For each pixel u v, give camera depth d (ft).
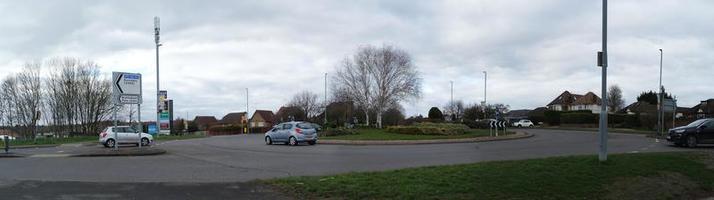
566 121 255.91
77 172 47.11
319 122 288.92
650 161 49.47
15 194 33.81
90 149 83.46
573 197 36.37
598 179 40.98
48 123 219.61
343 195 33.73
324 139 118.01
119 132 98.99
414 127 136.15
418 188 34.94
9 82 214.48
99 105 224.74
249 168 51.98
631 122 201.16
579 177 40.81
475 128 189.98
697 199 42.04
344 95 240.32
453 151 78.79
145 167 52.31
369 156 69.00
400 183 36.40
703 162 52.95
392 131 144.66
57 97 219.20
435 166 45.16
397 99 228.22
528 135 136.67
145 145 99.76
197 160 61.52
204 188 35.99
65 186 36.58
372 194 33.63
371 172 41.60
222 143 109.91
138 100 73.46
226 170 49.75
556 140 113.29
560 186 37.96
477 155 69.31
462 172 40.45
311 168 52.08
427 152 77.05
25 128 216.95
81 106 221.66
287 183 36.88
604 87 47.52
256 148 88.84
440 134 131.13
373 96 229.04
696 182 45.91
